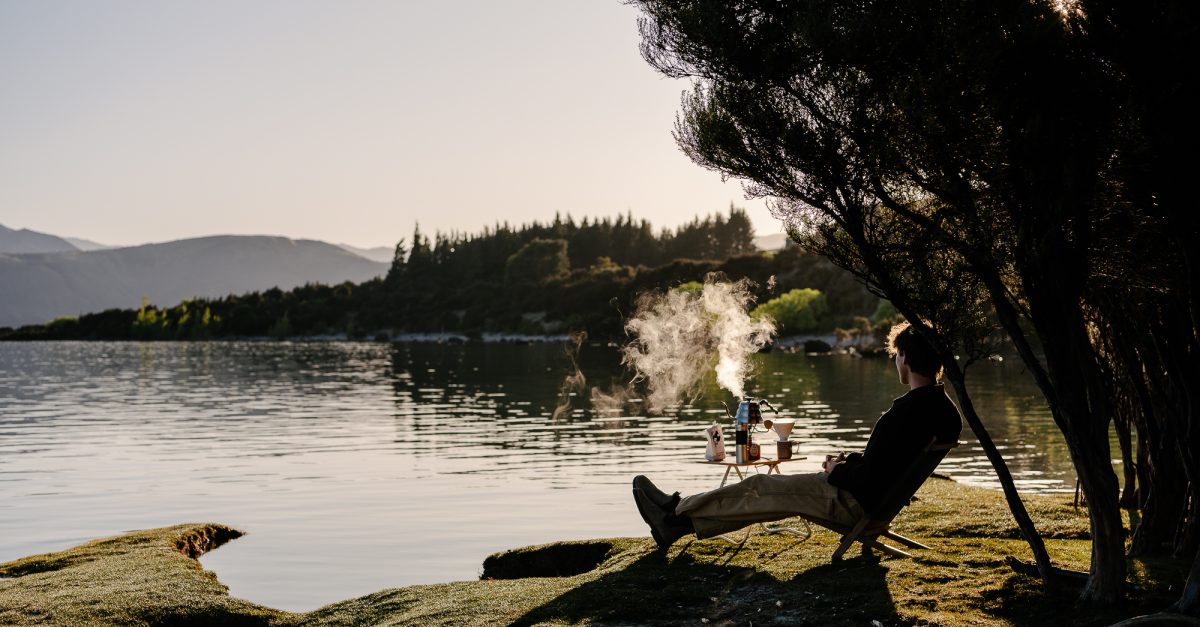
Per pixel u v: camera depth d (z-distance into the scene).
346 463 17.41
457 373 53.22
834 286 98.38
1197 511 6.97
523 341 121.75
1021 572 6.48
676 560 7.24
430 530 11.42
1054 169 5.09
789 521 8.53
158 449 19.77
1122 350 7.10
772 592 6.21
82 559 8.68
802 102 5.73
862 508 6.64
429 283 179.25
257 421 26.20
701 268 115.38
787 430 8.34
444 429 23.50
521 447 19.56
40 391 40.25
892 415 6.44
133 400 34.84
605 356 73.25
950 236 5.62
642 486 7.53
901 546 7.46
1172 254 5.64
